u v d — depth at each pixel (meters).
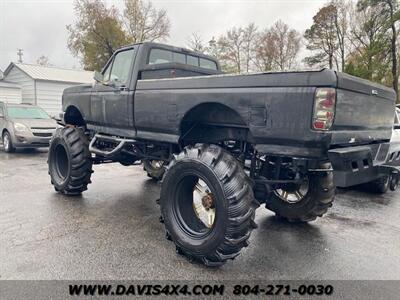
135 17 37.38
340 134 2.52
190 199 3.16
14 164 8.05
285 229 3.88
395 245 3.47
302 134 2.42
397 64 27.73
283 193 4.11
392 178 5.86
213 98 2.88
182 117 3.16
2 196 4.95
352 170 2.55
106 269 2.75
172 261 2.93
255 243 3.44
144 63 3.86
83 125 5.56
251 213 2.68
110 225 3.80
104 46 35.34
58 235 3.45
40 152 10.39
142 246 3.23
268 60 44.28
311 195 3.78
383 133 3.33
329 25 35.19
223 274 2.73
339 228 3.97
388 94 3.33
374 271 2.87
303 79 2.39
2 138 10.36
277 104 2.51
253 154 3.20
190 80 3.07
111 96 4.12
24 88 21.16
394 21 27.30
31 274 2.63
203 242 2.80
